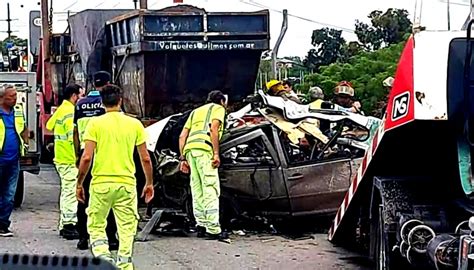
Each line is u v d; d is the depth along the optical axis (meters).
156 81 13.82
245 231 10.84
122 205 7.64
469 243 5.34
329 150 10.50
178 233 10.66
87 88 15.43
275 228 10.87
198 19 13.80
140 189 11.72
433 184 6.86
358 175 7.74
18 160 10.62
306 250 9.59
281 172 10.40
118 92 7.71
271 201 10.50
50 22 19.44
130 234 7.70
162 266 8.62
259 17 14.07
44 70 19.31
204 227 10.30
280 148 10.45
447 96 5.59
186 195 10.82
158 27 13.63
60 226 10.51
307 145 10.49
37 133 13.45
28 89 13.45
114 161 7.56
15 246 9.73
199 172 10.17
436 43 5.64
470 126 5.62
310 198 10.41
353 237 9.21
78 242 9.77
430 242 6.05
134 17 13.75
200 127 10.22
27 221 11.82
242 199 10.63
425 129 6.06
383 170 7.17
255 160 10.59
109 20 15.23
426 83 5.62
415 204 6.67
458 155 5.80
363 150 10.42
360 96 18.92
